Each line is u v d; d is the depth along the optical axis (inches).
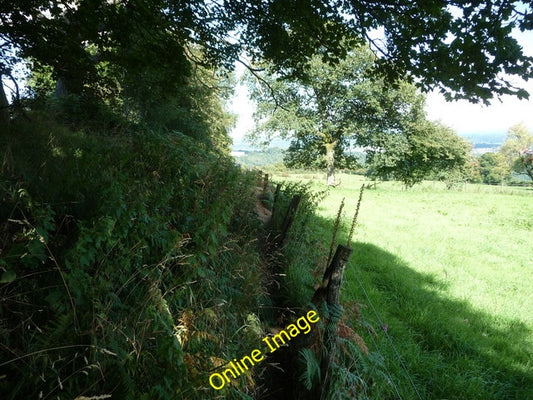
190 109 780.0
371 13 253.1
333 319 128.0
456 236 563.2
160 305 97.3
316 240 289.0
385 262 357.1
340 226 484.7
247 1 305.7
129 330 91.5
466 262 416.8
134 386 77.7
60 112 401.1
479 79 218.1
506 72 209.6
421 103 1428.4
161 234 131.8
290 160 1680.6
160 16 305.7
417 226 616.1
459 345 209.5
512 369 195.5
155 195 148.3
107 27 298.7
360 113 1462.8
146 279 111.5
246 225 221.3
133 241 117.3
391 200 982.4
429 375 176.1
